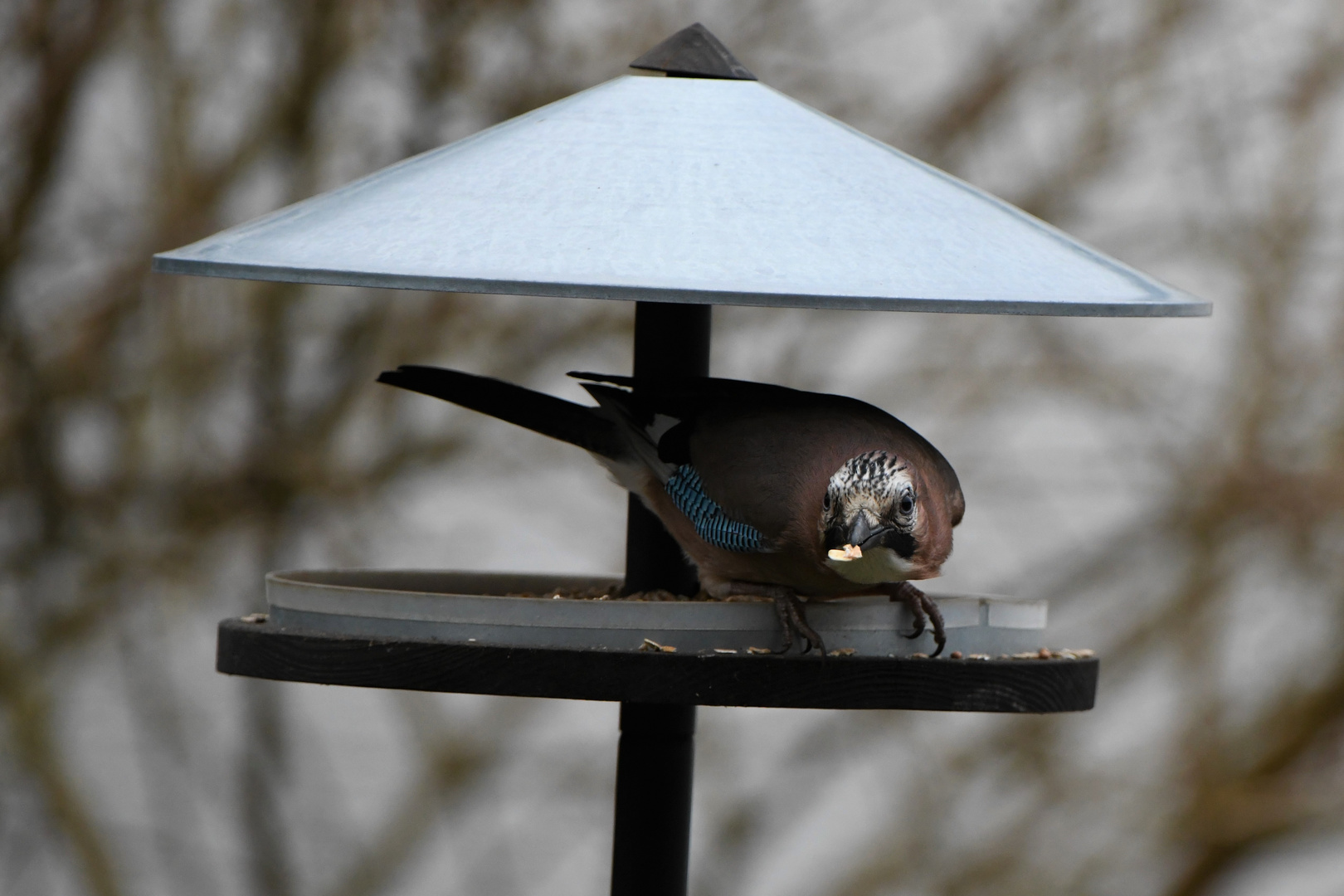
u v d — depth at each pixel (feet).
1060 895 42.60
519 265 16.84
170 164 40.78
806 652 19.24
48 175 40.86
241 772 44.39
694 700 18.26
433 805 44.27
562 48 40.37
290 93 40.88
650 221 17.89
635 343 22.61
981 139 41.55
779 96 20.95
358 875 44.24
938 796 43.34
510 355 41.45
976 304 16.69
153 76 40.78
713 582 22.03
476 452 41.83
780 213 18.24
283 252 17.78
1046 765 42.96
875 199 18.94
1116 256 42.11
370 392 41.50
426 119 40.50
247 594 41.88
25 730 41.91
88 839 43.16
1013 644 21.06
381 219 18.42
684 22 40.47
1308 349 41.86
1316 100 41.86
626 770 21.62
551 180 18.74
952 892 42.75
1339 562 42.29
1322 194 41.91
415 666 18.37
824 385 41.04
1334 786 43.09
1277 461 41.63
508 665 18.21
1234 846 43.57
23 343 40.86
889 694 18.67
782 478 20.85
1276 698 43.70
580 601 18.78
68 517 41.06
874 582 20.51
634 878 21.54
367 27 40.47
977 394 41.63
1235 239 41.98
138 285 40.52
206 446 41.11
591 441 23.04
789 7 40.81
